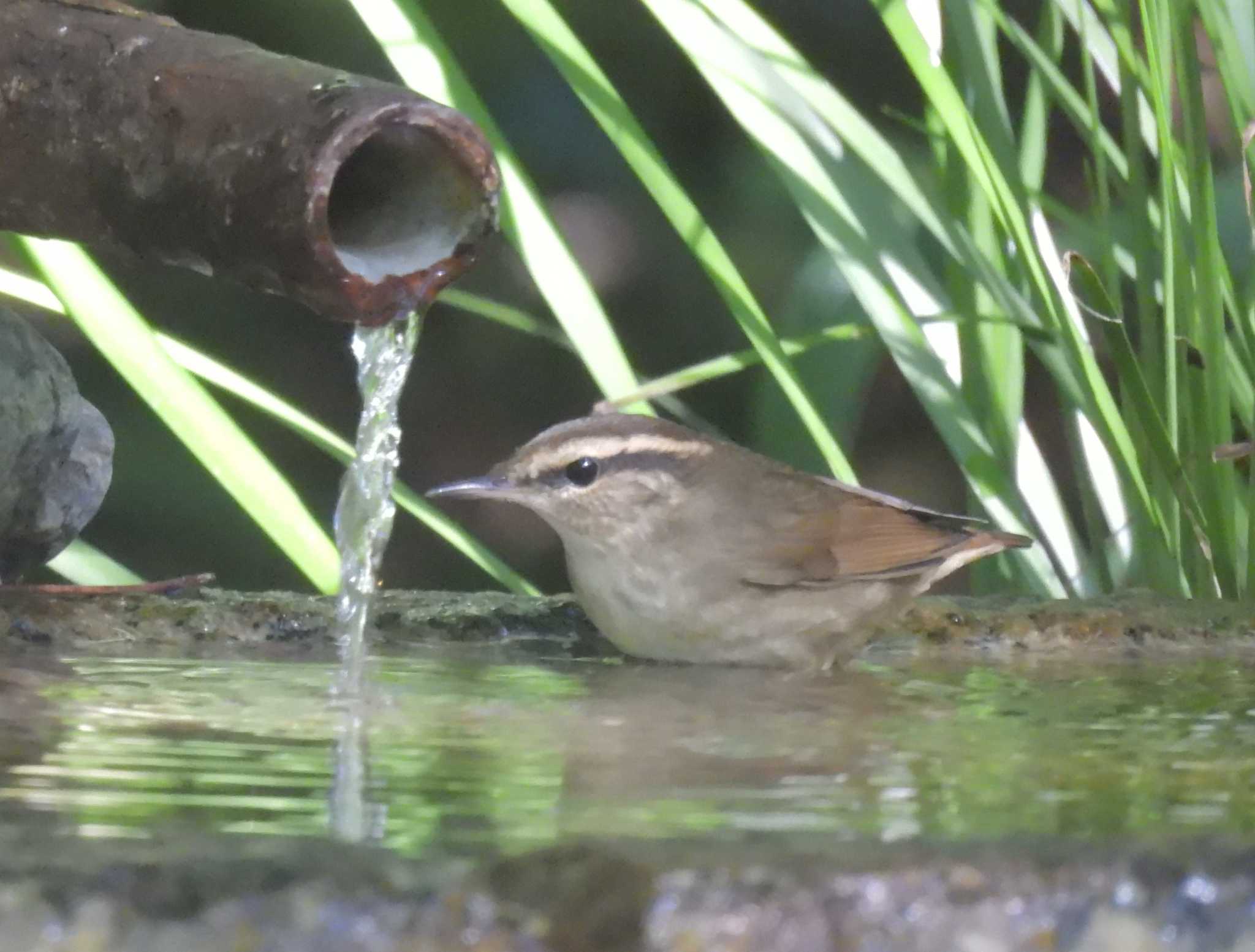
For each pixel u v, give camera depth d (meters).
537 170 17.69
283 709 6.61
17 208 6.72
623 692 7.50
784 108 9.93
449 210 6.40
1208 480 10.02
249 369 17.98
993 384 10.82
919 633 9.39
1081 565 11.31
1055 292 9.60
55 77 6.42
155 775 5.10
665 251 17.86
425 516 9.75
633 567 8.92
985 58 9.97
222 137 6.07
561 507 9.02
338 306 6.11
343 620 8.24
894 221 10.33
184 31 6.44
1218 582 10.25
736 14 9.93
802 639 8.95
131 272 17.62
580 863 3.90
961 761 5.63
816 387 14.45
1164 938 3.92
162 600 8.70
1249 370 10.34
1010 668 8.70
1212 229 9.70
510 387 18.45
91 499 8.68
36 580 13.80
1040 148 11.03
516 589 10.05
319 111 5.95
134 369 8.82
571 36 9.70
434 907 3.73
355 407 18.08
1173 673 8.41
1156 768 5.47
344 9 16.28
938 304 10.30
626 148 9.68
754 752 5.82
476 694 7.24
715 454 9.18
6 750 5.49
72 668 7.51
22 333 8.36
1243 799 4.84
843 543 9.04
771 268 17.09
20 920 3.66
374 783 5.05
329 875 3.79
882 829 4.31
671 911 3.77
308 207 5.87
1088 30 10.64
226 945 3.68
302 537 9.06
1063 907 3.91
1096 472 11.11
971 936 3.85
